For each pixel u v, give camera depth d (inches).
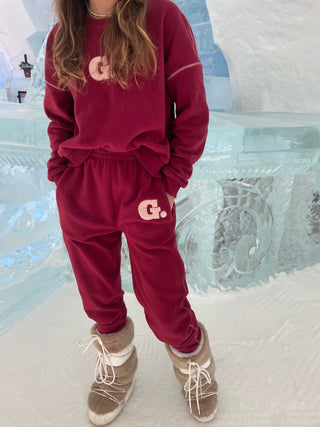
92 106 27.3
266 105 80.7
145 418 36.0
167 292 30.0
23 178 53.6
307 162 52.3
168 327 30.8
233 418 35.9
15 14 138.5
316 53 66.7
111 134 27.3
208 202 54.4
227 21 75.5
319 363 43.7
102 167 28.6
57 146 32.0
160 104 26.9
